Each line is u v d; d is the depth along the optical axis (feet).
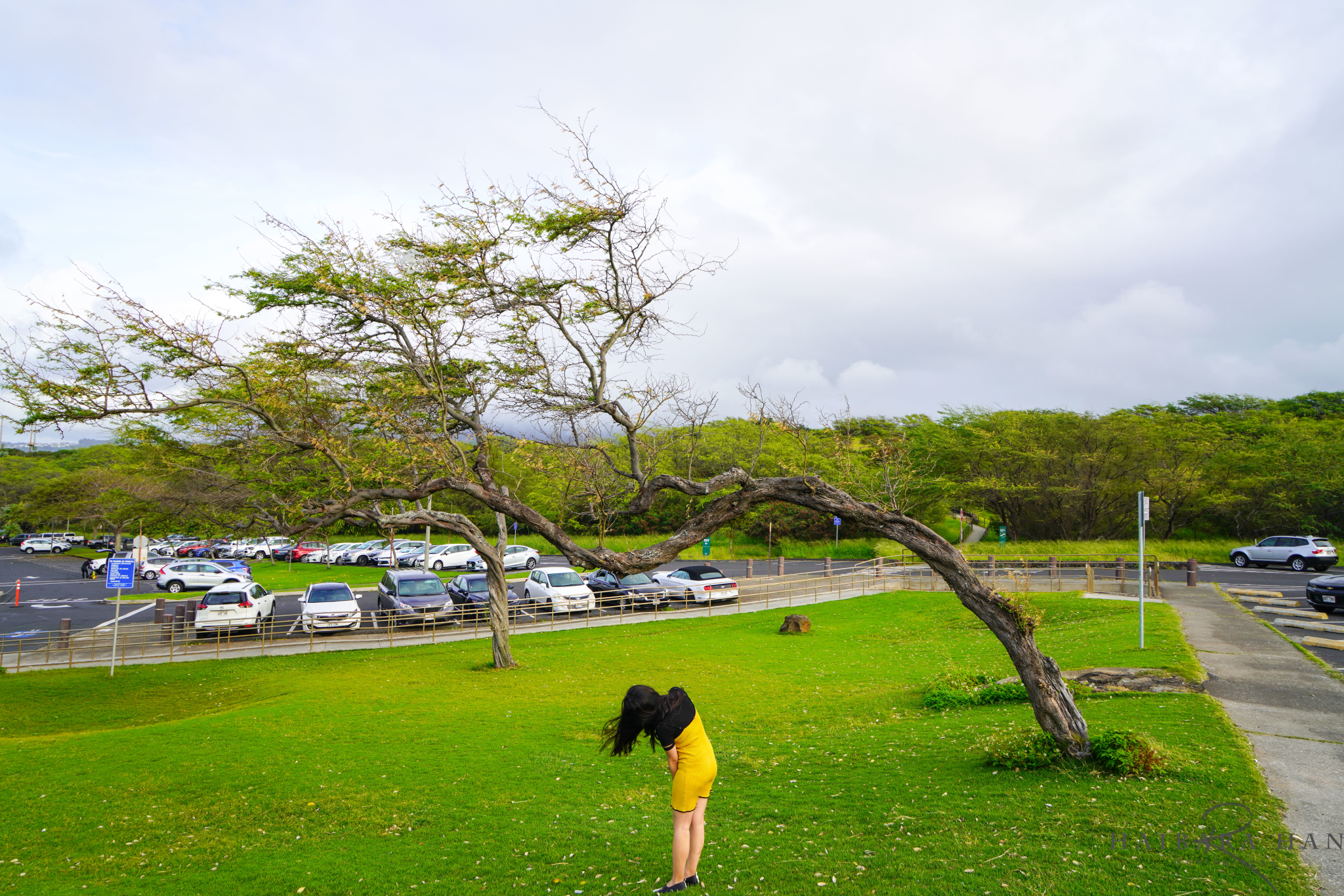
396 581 86.94
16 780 33.50
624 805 28.25
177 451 55.83
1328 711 35.50
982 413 169.89
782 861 20.36
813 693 49.47
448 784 31.50
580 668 59.31
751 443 167.73
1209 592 86.43
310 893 22.09
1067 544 138.00
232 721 43.27
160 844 26.71
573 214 37.17
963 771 27.73
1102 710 35.96
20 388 42.42
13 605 105.40
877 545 153.28
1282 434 148.56
